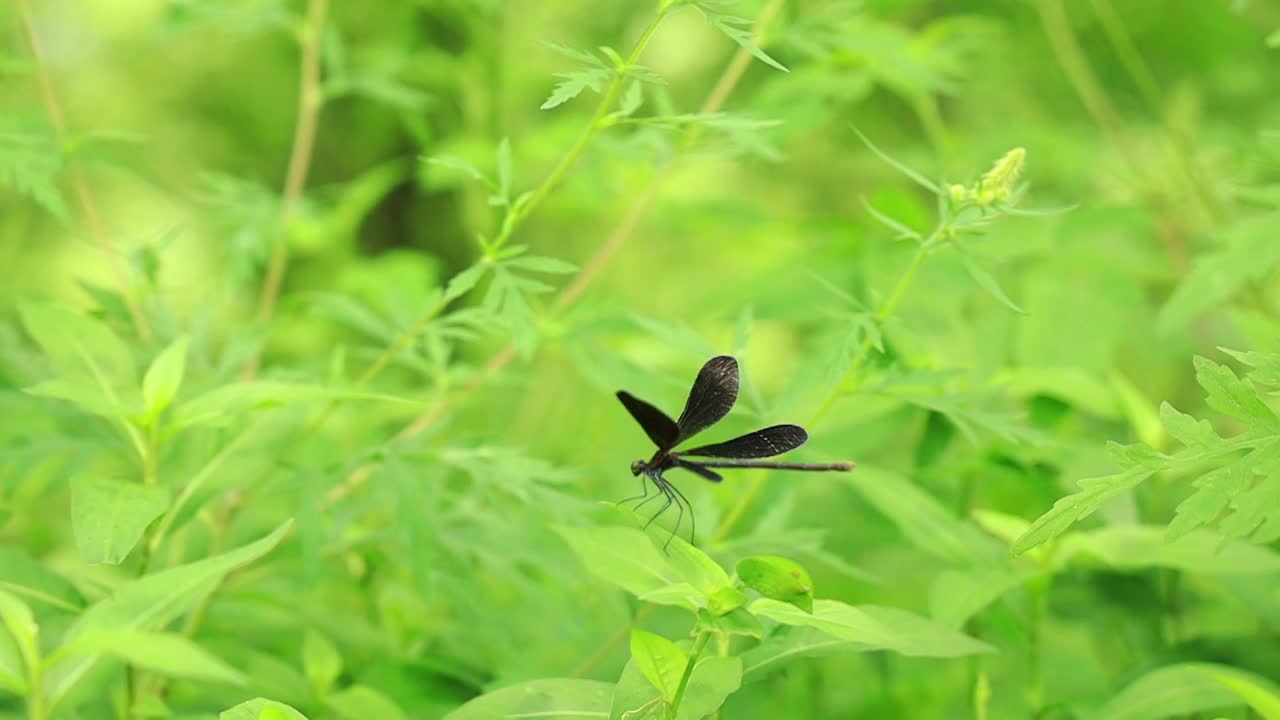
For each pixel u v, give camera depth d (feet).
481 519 7.21
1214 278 7.03
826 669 7.51
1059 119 12.87
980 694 7.22
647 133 7.47
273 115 19.47
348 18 14.80
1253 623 7.42
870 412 7.29
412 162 17.25
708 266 14.82
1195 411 8.89
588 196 9.85
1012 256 7.58
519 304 6.95
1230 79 11.89
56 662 6.50
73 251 14.14
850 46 7.68
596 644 7.30
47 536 7.63
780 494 7.28
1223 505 6.59
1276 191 6.93
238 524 7.50
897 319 6.94
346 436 7.59
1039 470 7.33
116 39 17.69
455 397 7.37
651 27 6.87
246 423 7.11
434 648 7.32
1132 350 9.58
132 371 6.93
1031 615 7.11
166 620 6.54
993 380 7.39
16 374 7.23
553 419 10.51
